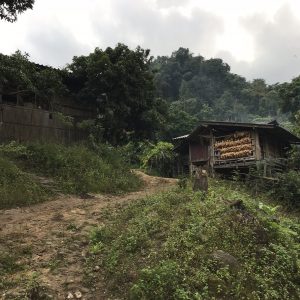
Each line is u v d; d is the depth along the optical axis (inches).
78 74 1067.3
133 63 1104.8
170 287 272.2
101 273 312.8
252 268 316.8
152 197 514.0
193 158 1254.3
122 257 329.1
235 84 4114.2
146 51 1172.5
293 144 1204.5
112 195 677.9
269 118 3489.2
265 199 706.8
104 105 1058.7
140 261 319.9
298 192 703.7
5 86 889.5
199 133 1195.9
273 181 770.8
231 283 294.5
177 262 307.6
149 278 278.4
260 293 292.4
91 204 570.9
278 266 326.3
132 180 803.4
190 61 4072.3
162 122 1251.2
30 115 924.0
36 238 393.7
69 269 322.0
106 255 338.3
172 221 390.6
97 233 387.2
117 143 1127.0
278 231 374.6
